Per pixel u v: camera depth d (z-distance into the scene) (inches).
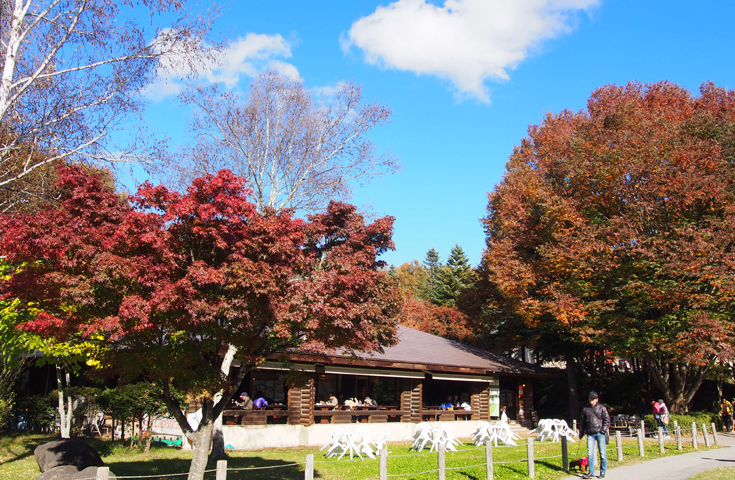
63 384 821.2
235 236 334.3
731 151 908.0
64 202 339.9
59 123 462.9
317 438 745.0
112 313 326.6
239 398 714.8
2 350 494.6
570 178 1013.8
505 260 1109.7
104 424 772.0
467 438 949.8
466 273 2182.6
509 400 1169.4
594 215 974.4
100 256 303.0
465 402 1040.8
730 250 859.4
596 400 494.9
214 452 604.7
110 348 345.4
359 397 872.9
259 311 342.3
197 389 345.4
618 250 890.7
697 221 885.2
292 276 372.5
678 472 513.3
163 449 663.1
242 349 377.7
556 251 948.6
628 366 1739.7
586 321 957.8
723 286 786.2
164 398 372.2
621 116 999.6
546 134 1221.7
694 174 840.9
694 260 800.3
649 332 880.9
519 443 831.1
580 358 1371.8
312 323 345.7
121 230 307.3
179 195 342.6
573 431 875.4
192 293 303.4
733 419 1074.1
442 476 397.1
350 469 521.7
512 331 1395.2
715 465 558.6
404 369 858.8
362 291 404.5
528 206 1146.7
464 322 1678.2
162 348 343.3
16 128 454.3
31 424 754.2
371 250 489.1
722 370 1078.4
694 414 984.3
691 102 1051.9
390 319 519.2
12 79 426.3
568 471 509.7
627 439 859.4
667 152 884.0
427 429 711.7
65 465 423.8
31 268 329.1
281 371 759.1
